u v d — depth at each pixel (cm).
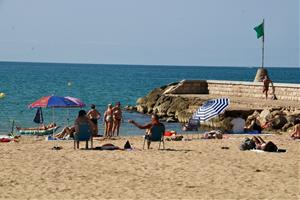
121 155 2877
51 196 1998
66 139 3906
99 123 5759
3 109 7144
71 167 2530
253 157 2866
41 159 2723
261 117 5366
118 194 2042
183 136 4012
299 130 3831
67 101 3819
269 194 2077
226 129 5397
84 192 2067
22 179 2267
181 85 7500
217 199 1989
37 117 4741
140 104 7812
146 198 1989
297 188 2180
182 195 2039
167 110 6912
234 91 7100
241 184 2236
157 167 2552
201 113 4084
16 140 3806
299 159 2822
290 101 6259
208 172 2456
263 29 7144
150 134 3161
